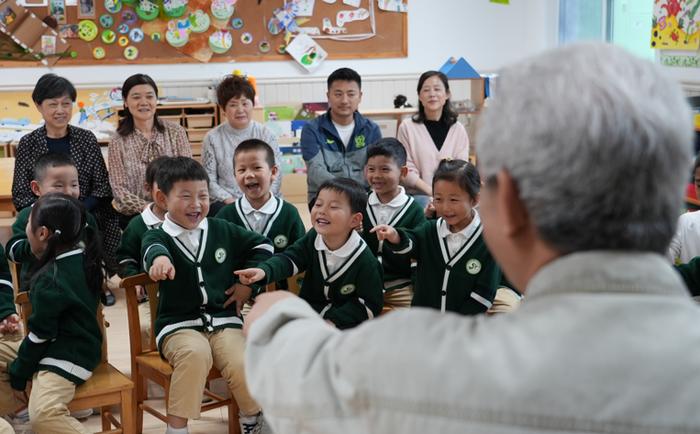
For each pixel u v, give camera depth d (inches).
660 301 26.0
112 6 239.0
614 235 26.3
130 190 159.5
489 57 262.4
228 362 97.4
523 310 27.4
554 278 26.9
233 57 248.5
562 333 25.8
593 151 25.4
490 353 26.4
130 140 161.5
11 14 233.3
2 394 98.6
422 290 106.0
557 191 26.0
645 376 24.9
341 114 163.5
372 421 27.6
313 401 29.0
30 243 97.0
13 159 180.2
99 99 241.1
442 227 104.8
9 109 235.3
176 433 95.2
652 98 26.2
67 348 93.9
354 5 251.9
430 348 27.4
